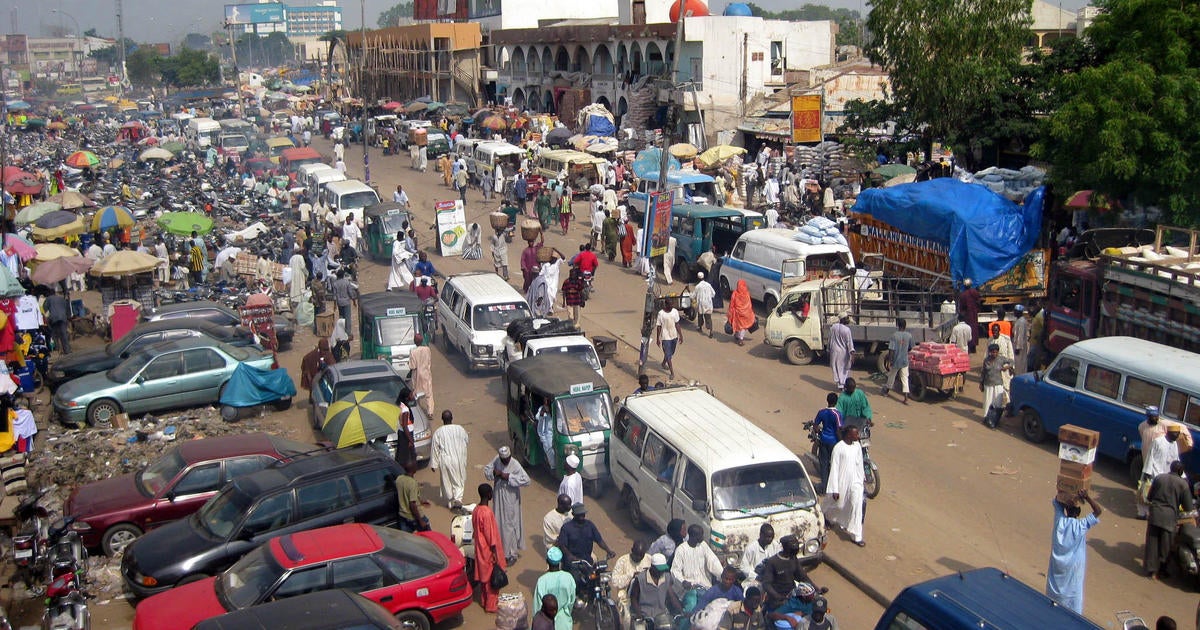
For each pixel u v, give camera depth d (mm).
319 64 126562
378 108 79750
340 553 10578
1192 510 12016
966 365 18531
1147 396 14531
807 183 37125
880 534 13289
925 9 31891
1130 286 17406
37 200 41750
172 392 19172
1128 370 14852
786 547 10312
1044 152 24766
